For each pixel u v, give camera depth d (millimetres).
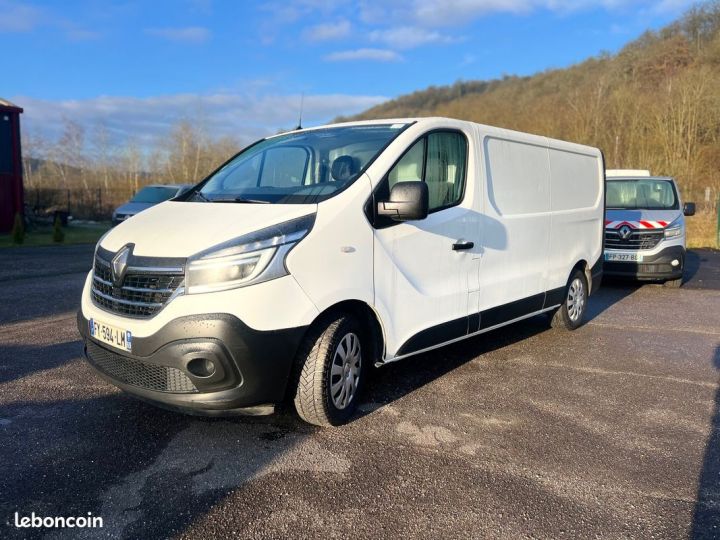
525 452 3447
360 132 4402
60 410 3928
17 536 2533
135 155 40594
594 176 6844
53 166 40062
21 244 15883
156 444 3443
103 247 3695
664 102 29094
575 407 4188
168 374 3215
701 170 27359
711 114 28000
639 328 6777
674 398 4410
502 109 44875
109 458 3266
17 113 18438
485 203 4820
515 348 5770
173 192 16828
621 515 2801
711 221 20375
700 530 2684
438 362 5227
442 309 4398
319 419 3611
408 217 3717
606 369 5117
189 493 2914
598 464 3316
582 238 6527
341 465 3234
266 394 3275
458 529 2656
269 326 3201
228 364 3133
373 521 2707
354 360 3803
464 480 3100
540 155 5676
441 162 4438
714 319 7355
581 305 6672
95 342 3557
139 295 3301
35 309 7199
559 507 2857
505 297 5160
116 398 4148
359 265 3670
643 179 10719
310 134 4691
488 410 4090
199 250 3193
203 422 3762
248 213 3520
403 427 3760
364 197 3764
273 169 4344
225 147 40500
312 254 3402
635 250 9602
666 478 3170
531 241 5488
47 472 3100
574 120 32938
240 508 2789
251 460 3268
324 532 2617
